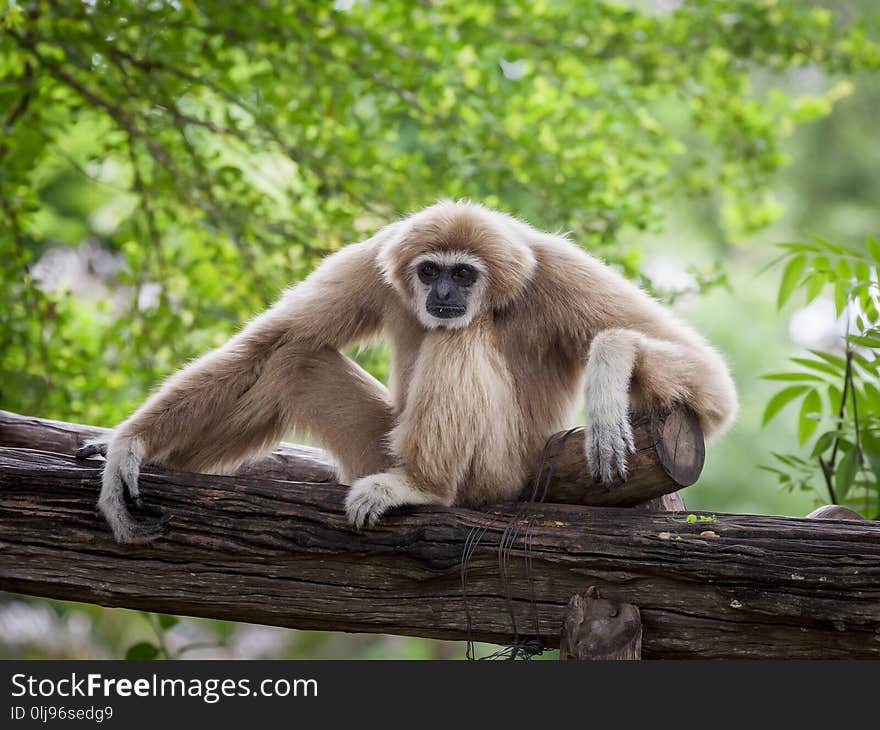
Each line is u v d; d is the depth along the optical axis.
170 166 11.37
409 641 21.00
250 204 11.55
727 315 20.59
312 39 11.59
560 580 6.25
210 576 6.46
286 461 8.23
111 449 6.73
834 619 5.86
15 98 11.15
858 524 6.06
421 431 6.68
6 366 11.30
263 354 7.40
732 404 6.87
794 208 23.16
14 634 20.64
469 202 7.75
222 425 7.34
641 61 12.70
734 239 13.84
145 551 6.49
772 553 5.97
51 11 10.97
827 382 8.39
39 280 11.42
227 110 11.51
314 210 12.07
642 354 6.66
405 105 11.98
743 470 18.47
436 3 12.80
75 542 6.48
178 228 12.53
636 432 6.48
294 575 6.43
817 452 8.33
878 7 22.05
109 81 11.41
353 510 6.39
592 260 7.43
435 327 7.03
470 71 12.15
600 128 12.69
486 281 7.11
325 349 7.55
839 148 23.19
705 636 6.11
